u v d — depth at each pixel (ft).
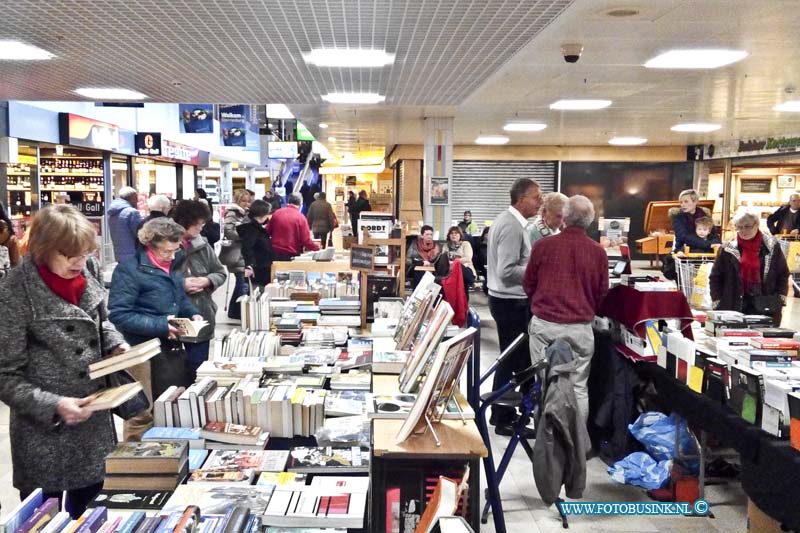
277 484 7.77
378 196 92.12
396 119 39.73
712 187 63.16
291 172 70.79
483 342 25.58
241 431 9.11
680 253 23.45
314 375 11.35
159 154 48.42
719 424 11.15
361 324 15.52
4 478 13.25
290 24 13.65
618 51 20.71
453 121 40.40
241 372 11.14
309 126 44.80
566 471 10.78
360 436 8.95
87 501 8.20
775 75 24.99
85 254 7.51
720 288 17.34
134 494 7.50
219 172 82.99
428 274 12.45
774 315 17.10
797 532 9.14
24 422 7.59
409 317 12.16
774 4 15.37
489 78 19.98
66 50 16.16
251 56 16.92
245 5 12.28
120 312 11.35
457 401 9.05
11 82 20.94
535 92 29.35
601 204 63.98
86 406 7.13
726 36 18.70
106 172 42.42
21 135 31.19
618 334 14.73
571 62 20.30
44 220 7.33
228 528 6.09
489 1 12.04
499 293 16.39
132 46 15.72
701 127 45.34
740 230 16.83
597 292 13.82
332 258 21.72
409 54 16.53
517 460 14.88
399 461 7.80
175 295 12.16
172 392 9.89
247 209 30.04
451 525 4.67
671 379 13.17
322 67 18.37
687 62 22.44
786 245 23.85
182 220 13.73
